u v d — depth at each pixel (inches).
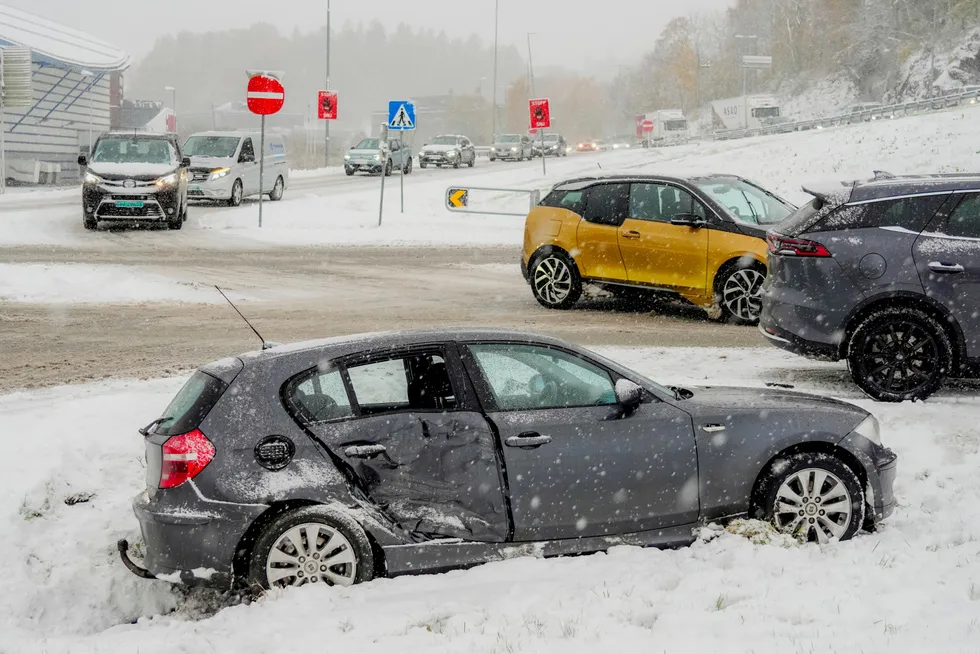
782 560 225.1
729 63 5423.2
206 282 693.3
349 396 227.1
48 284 655.8
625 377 242.2
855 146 1443.2
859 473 248.1
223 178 1186.6
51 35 1953.7
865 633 185.5
